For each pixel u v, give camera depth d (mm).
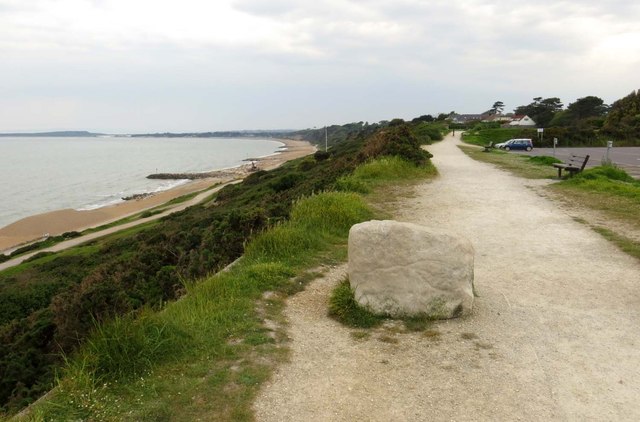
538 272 6895
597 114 95562
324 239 8398
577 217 10336
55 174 98750
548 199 12594
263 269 6602
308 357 4527
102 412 3529
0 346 8539
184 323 4953
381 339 4910
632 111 66375
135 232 35906
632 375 4176
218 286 6059
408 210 11219
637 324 5188
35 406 3824
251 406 3699
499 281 6547
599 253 7750
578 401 3801
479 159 25969
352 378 4172
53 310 8703
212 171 106250
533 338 4879
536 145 53469
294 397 3855
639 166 26781
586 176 15555
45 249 37219
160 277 9094
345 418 3605
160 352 4332
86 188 78688
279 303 5824
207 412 3600
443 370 4297
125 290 8344
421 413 3668
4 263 33062
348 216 9312
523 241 8516
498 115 143125
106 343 4195
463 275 5391
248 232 8539
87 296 6273
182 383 3959
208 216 27734
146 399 3725
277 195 17438
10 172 100750
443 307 5316
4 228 48188
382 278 5414
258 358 4426
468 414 3650
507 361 4434
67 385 3902
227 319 5191
